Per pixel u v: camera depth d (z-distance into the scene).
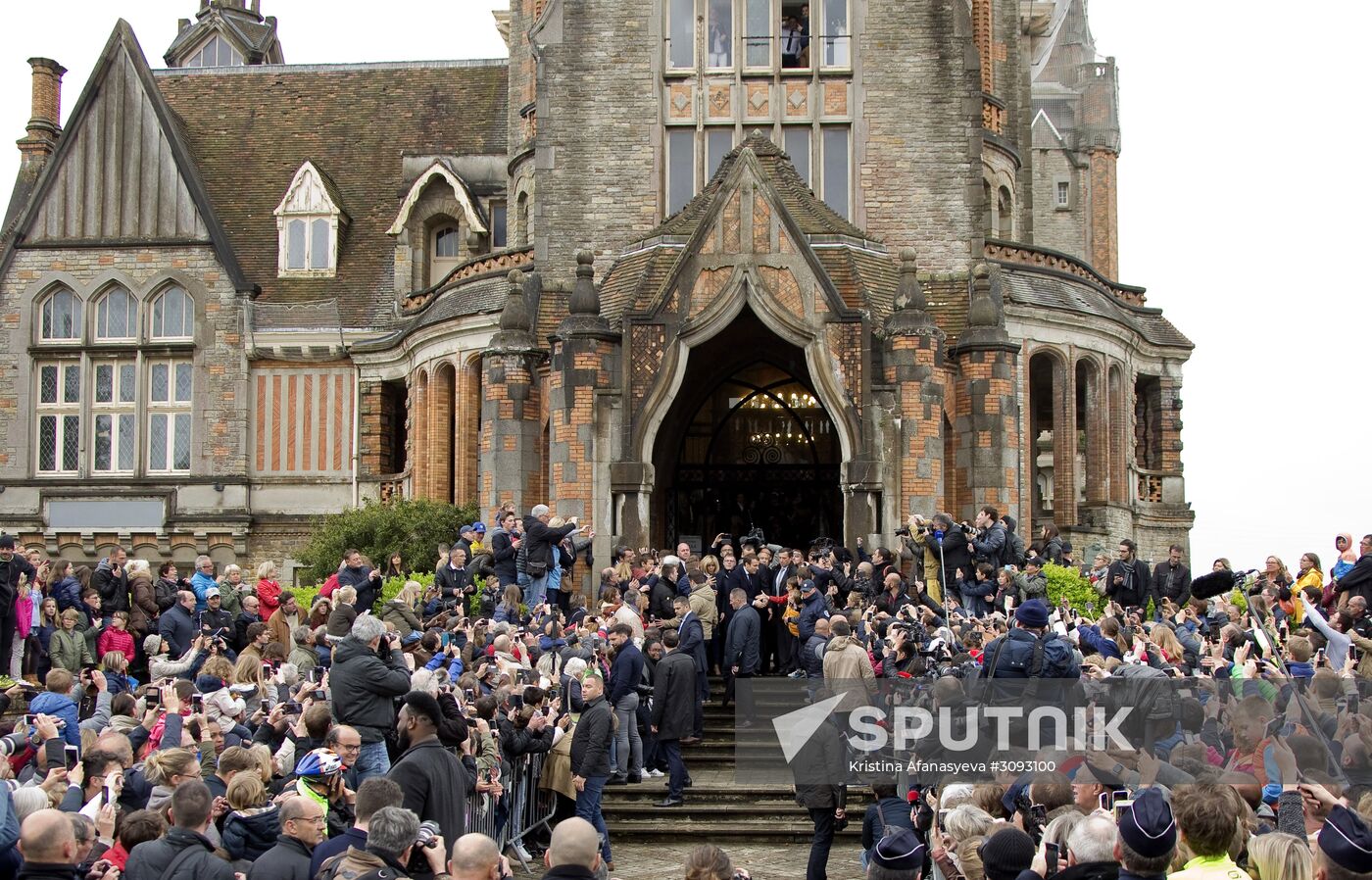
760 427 35.28
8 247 44.38
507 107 47.94
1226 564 23.45
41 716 13.32
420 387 40.62
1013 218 42.34
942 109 35.41
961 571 26.00
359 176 47.28
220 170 47.62
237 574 24.02
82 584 21.84
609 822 21.20
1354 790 12.24
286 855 11.06
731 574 25.92
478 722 17.23
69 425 44.09
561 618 24.39
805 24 36.03
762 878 18.52
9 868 11.06
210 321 43.81
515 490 31.75
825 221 32.53
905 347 30.03
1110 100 58.81
